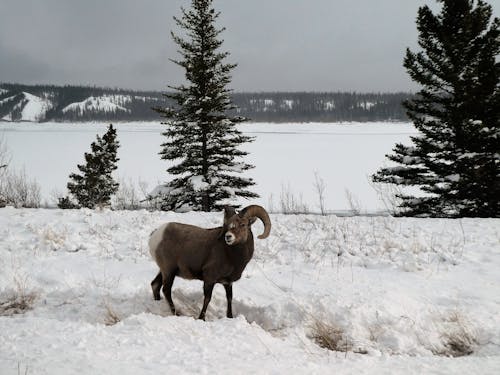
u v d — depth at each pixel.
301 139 100.69
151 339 5.24
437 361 5.45
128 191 26.48
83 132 145.25
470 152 18.84
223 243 6.88
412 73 19.55
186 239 7.16
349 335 6.43
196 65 22.44
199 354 4.87
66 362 4.16
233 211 6.86
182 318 6.27
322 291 7.81
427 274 8.95
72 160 58.91
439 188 19.67
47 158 61.16
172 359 4.61
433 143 19.84
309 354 5.62
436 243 10.86
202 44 23.45
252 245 7.12
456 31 19.38
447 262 9.67
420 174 20.34
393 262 9.62
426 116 20.08
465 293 7.97
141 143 92.31
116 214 13.58
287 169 50.81
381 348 6.29
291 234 11.71
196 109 23.28
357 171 48.75
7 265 8.84
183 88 23.44
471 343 6.43
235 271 6.97
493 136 18.39
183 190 22.81
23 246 10.19
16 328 5.48
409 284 8.38
